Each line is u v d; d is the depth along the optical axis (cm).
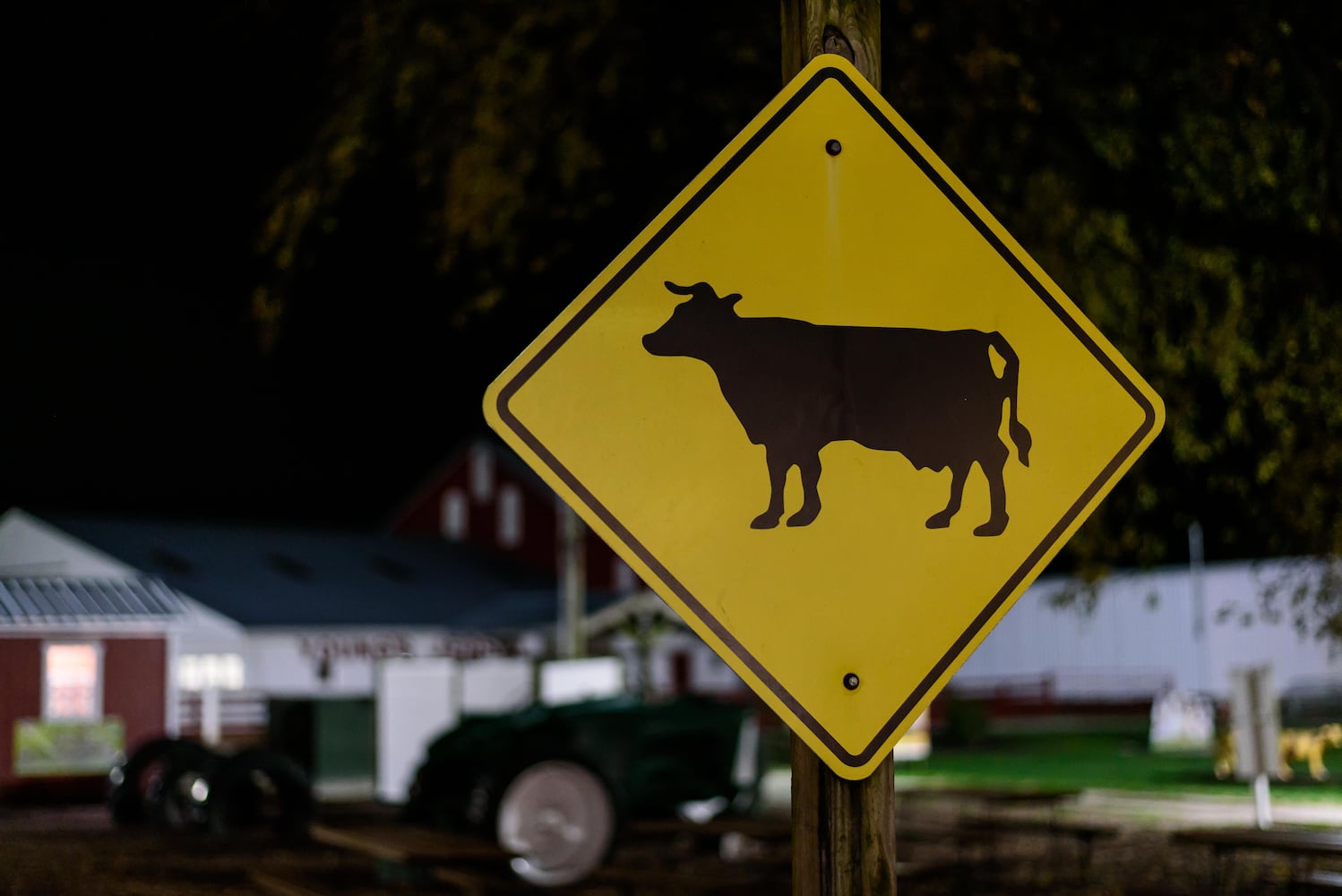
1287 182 970
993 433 333
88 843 1847
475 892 1228
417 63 1173
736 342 323
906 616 321
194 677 3994
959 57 974
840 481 322
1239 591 4438
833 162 336
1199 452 1130
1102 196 1062
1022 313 340
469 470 6084
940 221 339
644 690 3931
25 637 3103
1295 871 1063
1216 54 929
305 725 2259
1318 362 1045
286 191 1203
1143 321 1105
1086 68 995
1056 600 1326
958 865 1289
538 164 1194
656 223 324
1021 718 4825
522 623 4859
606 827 1291
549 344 315
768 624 315
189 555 4438
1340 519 1110
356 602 4666
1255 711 1605
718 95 1103
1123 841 1580
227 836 1908
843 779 315
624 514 313
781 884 1267
